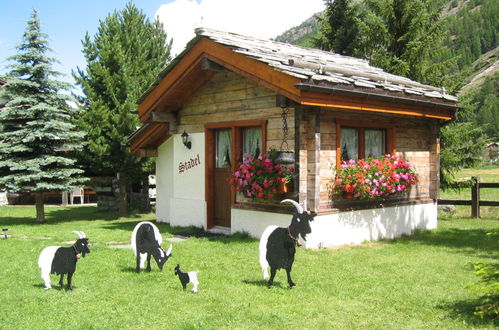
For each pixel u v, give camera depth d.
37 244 10.26
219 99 11.34
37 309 5.60
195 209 12.25
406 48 18.20
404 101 10.27
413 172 11.22
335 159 9.79
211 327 4.99
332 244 9.61
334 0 22.33
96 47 17.17
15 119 15.49
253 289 6.43
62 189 15.20
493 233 5.75
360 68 12.58
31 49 15.30
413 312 5.56
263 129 10.09
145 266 7.83
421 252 9.18
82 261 8.21
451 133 16.62
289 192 9.19
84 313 5.45
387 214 11.00
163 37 22.50
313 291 6.38
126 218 16.78
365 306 5.77
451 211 15.88
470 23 139.00
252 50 9.91
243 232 10.64
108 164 15.78
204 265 7.88
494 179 31.44
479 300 5.94
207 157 11.83
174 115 12.70
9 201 25.78
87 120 16.02
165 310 5.55
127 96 16.03
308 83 8.24
